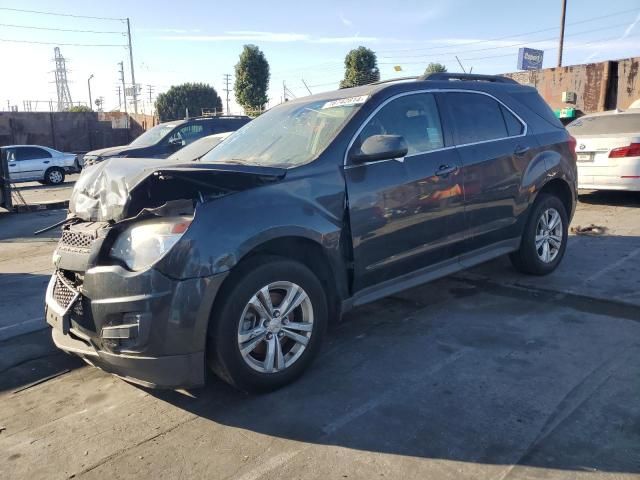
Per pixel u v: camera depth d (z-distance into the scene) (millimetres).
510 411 3051
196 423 3119
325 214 3570
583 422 2902
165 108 55625
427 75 4613
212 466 2707
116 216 3184
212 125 13016
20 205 13383
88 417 3262
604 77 15172
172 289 2951
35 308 5414
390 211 3943
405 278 4215
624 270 5602
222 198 3207
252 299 3205
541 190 5332
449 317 4535
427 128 4359
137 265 3016
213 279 3025
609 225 7816
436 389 3342
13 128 32906
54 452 2902
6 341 4555
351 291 3859
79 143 35031
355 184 3754
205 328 3047
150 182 3193
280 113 4605
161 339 2969
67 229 3432
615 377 3377
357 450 2771
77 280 3299
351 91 4418
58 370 3963
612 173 8727
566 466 2555
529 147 5113
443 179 4293
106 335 3037
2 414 3348
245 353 3223
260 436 2949
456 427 2922
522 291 5102
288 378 3441
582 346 3848
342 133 3838
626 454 2621
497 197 4797
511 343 3959
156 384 3064
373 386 3428
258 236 3193
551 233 5504
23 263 7590
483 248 4824
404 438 2852
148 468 2719
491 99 5008
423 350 3918
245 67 46406
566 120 15742
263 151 4094
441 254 4434
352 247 3750
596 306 4617
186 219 3055
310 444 2850
